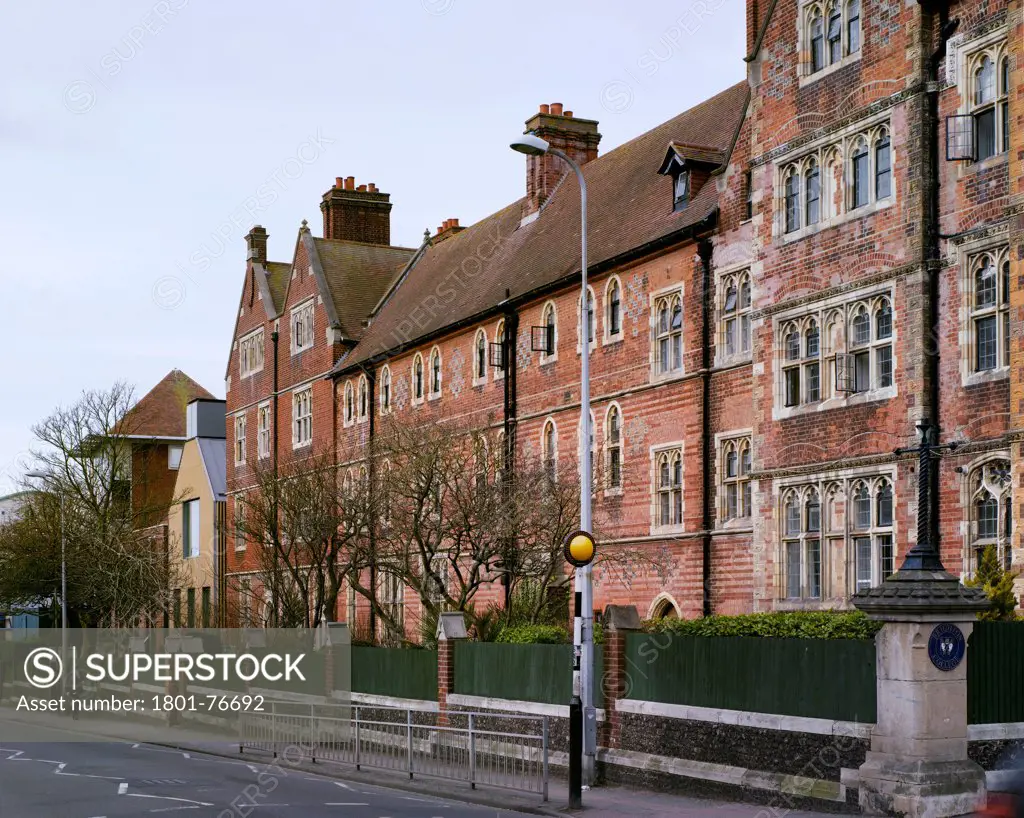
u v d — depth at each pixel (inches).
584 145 1691.7
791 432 1024.9
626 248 1285.7
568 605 1296.8
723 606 1125.7
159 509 2472.9
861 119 964.6
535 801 764.6
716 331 1159.0
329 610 1434.5
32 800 805.9
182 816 721.6
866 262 957.8
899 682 636.7
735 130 1156.5
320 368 1973.4
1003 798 530.9
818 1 1019.9
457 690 1031.0
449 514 1237.1
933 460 889.5
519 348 1469.0
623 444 1282.0
